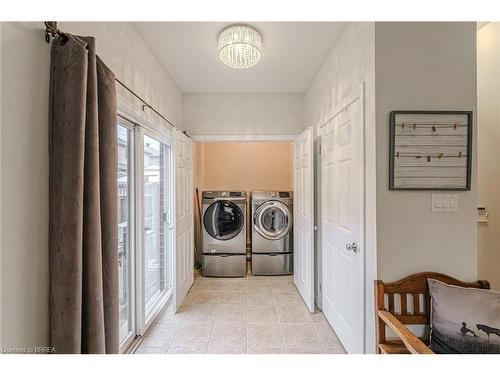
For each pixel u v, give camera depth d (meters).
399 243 1.65
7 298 0.94
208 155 4.88
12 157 0.96
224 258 3.92
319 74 2.85
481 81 2.25
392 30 1.64
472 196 1.66
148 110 2.32
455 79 1.64
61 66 1.10
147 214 2.67
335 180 2.33
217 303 3.00
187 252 3.27
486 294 1.42
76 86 1.10
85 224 1.16
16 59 0.97
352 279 1.96
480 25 2.21
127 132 2.22
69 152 1.08
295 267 3.50
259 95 3.58
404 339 1.24
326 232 2.60
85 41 1.18
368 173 1.73
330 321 2.48
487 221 2.31
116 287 1.35
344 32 2.13
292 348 2.15
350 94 1.99
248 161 4.91
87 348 1.15
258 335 2.35
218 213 3.95
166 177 3.13
